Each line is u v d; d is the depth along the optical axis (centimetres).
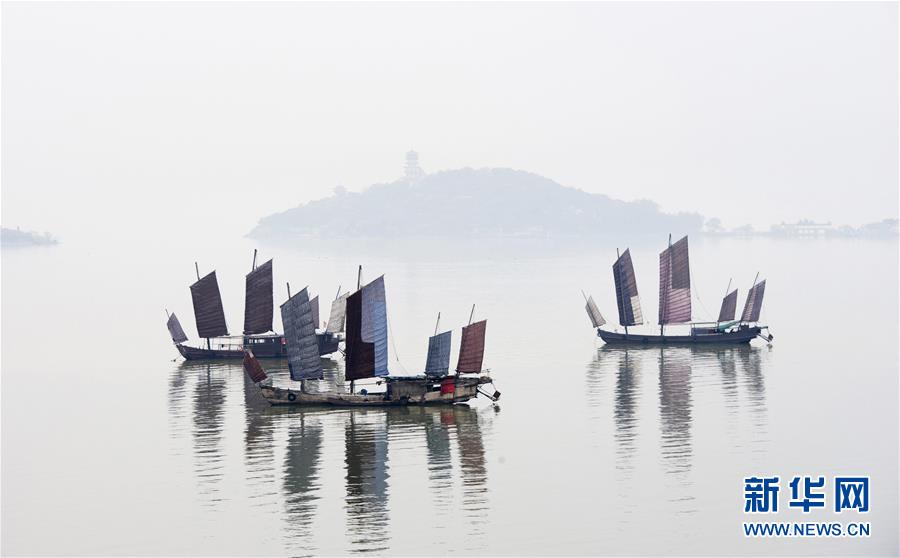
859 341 14088
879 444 8044
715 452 7850
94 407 9831
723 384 10606
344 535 6194
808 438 8244
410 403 9550
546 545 6038
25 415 9506
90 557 5969
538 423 8819
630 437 8306
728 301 14375
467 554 5928
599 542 6091
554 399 9850
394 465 7556
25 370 12269
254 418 9156
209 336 12975
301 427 8769
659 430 8550
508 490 6962
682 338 13738
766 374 11225
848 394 10019
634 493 6906
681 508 6631
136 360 13000
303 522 6412
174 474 7425
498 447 8031
